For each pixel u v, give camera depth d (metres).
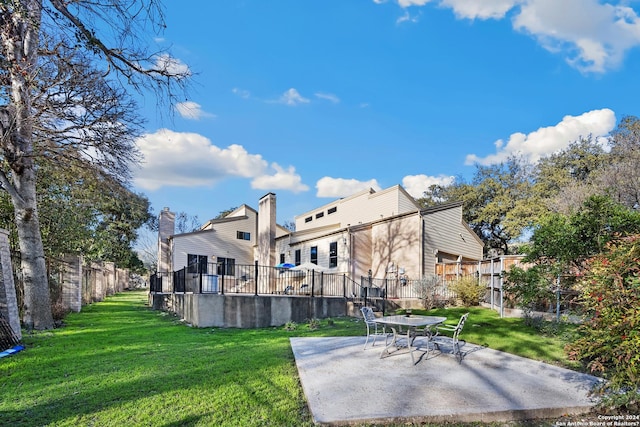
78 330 9.29
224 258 24.80
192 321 10.58
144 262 40.50
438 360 6.04
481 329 8.76
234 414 3.77
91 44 6.48
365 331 9.27
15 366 5.58
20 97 8.36
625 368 3.38
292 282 19.31
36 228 9.22
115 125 10.01
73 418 3.63
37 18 6.25
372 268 18.16
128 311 14.67
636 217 5.77
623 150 20.62
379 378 4.97
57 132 9.54
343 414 3.70
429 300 13.20
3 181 8.66
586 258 5.82
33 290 9.05
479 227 29.59
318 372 5.25
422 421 3.64
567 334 6.21
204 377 4.99
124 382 4.76
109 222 30.23
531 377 5.05
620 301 3.48
